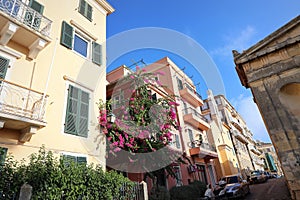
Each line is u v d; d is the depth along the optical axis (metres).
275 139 5.38
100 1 11.07
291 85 5.85
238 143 26.45
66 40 8.00
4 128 5.21
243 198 11.01
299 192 4.61
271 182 17.83
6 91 5.40
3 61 5.79
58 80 7.10
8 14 5.87
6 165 3.93
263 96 5.99
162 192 8.43
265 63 6.36
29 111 5.57
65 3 8.89
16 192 3.65
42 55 6.93
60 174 4.21
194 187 11.16
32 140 5.61
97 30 10.18
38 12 7.14
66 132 6.54
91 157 6.96
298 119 5.32
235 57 6.97
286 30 6.29
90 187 4.74
